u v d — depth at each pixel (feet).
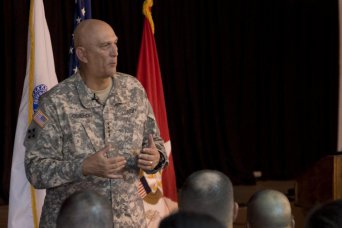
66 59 37.78
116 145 14.62
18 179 20.95
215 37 43.24
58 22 37.42
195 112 43.19
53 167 13.92
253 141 44.65
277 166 45.14
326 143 45.14
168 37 42.19
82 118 14.52
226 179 10.45
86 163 13.66
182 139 43.19
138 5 40.40
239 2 43.47
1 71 37.04
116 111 14.80
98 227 9.78
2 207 35.91
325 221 7.95
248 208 10.96
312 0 44.04
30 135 14.40
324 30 44.27
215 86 43.57
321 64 44.52
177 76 42.57
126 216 14.57
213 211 10.23
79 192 10.18
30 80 21.54
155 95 24.81
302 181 24.22
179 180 42.88
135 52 40.45
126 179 14.65
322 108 44.91
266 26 43.98
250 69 44.06
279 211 10.69
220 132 43.86
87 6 22.65
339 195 23.20
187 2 42.42
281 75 44.45
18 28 36.63
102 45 14.53
